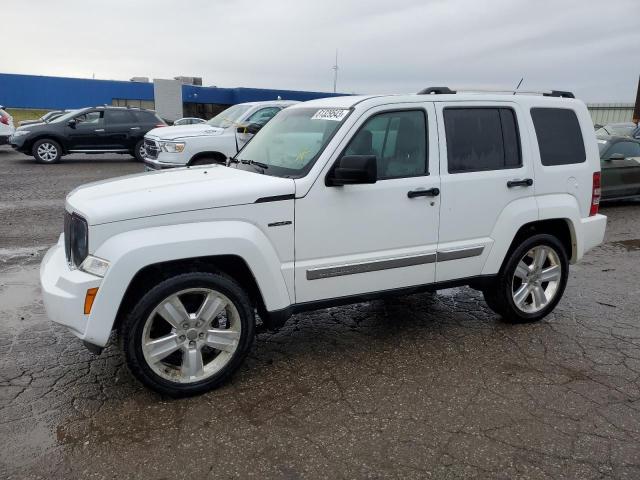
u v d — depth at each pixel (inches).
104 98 1731.1
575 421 135.0
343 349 176.4
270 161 170.4
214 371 146.7
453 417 136.3
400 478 113.3
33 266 261.7
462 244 178.4
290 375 157.8
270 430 129.7
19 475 112.6
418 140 169.9
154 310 136.5
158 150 429.1
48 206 413.4
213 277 141.7
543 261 198.2
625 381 156.3
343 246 158.9
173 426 130.8
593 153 204.5
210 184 148.6
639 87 914.7
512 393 148.5
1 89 1621.6
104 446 122.6
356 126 159.0
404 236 167.8
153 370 139.0
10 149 892.0
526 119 188.1
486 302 205.0
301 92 1674.5
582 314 212.7
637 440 127.3
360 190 158.4
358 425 132.3
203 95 1609.3
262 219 146.2
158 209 135.3
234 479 112.7
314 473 114.7
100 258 131.6
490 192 180.1
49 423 131.3
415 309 214.8
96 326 131.2
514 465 117.8
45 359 165.5
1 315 200.1
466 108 177.8
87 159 791.1
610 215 438.3
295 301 155.8
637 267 287.3
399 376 157.8
